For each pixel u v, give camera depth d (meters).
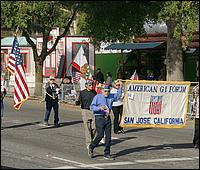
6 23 37.44
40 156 16.70
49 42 49.22
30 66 54.16
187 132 23.45
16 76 22.55
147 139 20.97
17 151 17.59
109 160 16.19
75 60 35.28
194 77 43.78
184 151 17.98
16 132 22.39
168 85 17.28
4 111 31.78
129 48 46.03
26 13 38.00
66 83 40.28
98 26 14.96
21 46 53.94
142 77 45.28
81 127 24.42
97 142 16.59
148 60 48.72
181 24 27.83
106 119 16.41
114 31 15.17
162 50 46.75
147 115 17.19
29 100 40.66
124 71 48.06
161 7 14.07
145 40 47.91
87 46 47.34
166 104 17.34
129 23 14.25
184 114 17.53
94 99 16.50
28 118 27.89
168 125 17.38
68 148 18.33
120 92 22.39
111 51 53.09
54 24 40.91
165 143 19.89
